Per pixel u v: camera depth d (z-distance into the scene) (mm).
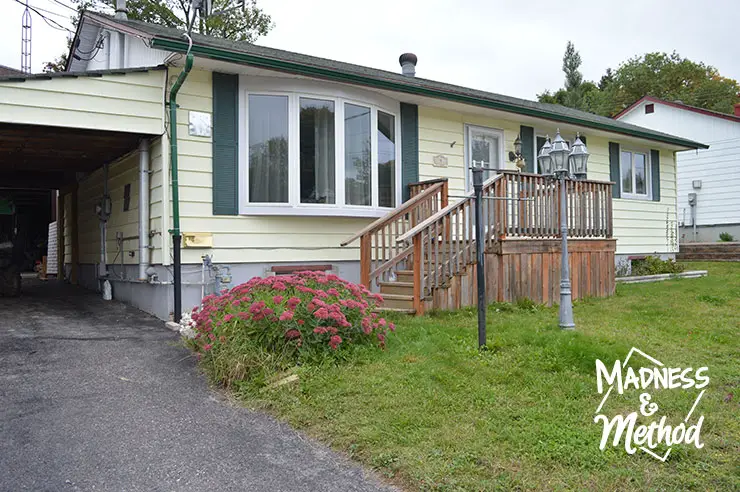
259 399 3734
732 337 5422
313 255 7465
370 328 4613
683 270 11828
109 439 3133
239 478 2688
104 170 8539
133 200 7523
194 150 6586
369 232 6965
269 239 7094
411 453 2857
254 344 4203
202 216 6633
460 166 9305
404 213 7418
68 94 5805
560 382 3920
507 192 7312
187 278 6527
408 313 6430
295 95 7086
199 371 4469
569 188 8016
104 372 4406
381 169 8172
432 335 5289
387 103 8172
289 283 4934
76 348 5109
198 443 3094
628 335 5418
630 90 41188
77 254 10906
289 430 3283
